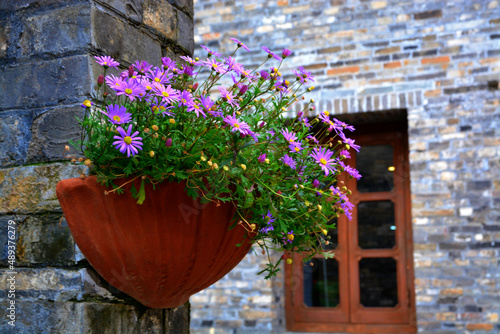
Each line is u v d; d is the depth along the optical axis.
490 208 3.67
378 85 3.92
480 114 3.74
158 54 1.42
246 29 4.25
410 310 4.06
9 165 1.23
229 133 1.04
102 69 1.23
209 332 4.07
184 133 1.02
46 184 1.19
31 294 1.17
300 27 4.13
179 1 1.53
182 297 1.17
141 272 1.07
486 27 3.80
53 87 1.21
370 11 4.01
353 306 4.19
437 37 3.87
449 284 3.68
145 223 1.03
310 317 4.21
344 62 4.00
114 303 1.22
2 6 1.28
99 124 1.06
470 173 3.72
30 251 1.19
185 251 1.06
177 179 1.01
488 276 3.62
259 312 3.99
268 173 1.08
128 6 1.32
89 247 1.05
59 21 1.23
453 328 3.64
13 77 1.25
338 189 1.16
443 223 3.73
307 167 1.15
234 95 1.13
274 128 1.15
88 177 1.03
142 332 1.30
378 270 4.15
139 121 1.00
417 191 3.79
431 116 3.82
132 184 1.01
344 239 4.23
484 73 3.77
